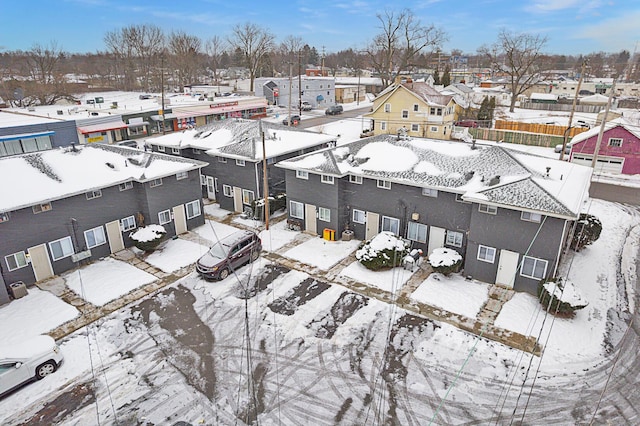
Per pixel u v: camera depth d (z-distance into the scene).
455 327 15.62
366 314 16.47
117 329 15.90
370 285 18.47
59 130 41.59
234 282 18.98
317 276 19.33
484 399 12.46
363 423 11.71
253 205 26.09
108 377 13.54
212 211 28.03
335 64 154.38
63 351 14.75
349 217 23.25
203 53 127.06
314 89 74.31
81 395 12.84
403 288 18.17
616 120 45.91
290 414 12.05
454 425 11.61
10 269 18.16
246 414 12.07
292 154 27.75
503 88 99.94
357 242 22.88
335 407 12.26
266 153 25.95
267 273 19.70
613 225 25.09
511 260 17.70
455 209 19.48
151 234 21.38
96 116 45.28
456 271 19.11
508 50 66.38
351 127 55.34
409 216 21.02
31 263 18.81
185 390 12.98
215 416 12.04
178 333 15.63
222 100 61.97
